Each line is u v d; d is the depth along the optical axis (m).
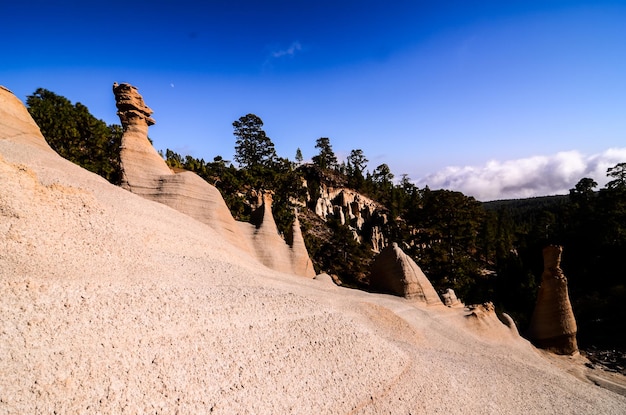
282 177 77.88
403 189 149.25
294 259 30.61
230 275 14.79
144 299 9.98
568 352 31.50
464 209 67.69
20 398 6.27
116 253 11.70
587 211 69.38
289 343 11.30
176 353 8.91
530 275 52.28
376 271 31.45
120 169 22.78
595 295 50.75
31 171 11.74
